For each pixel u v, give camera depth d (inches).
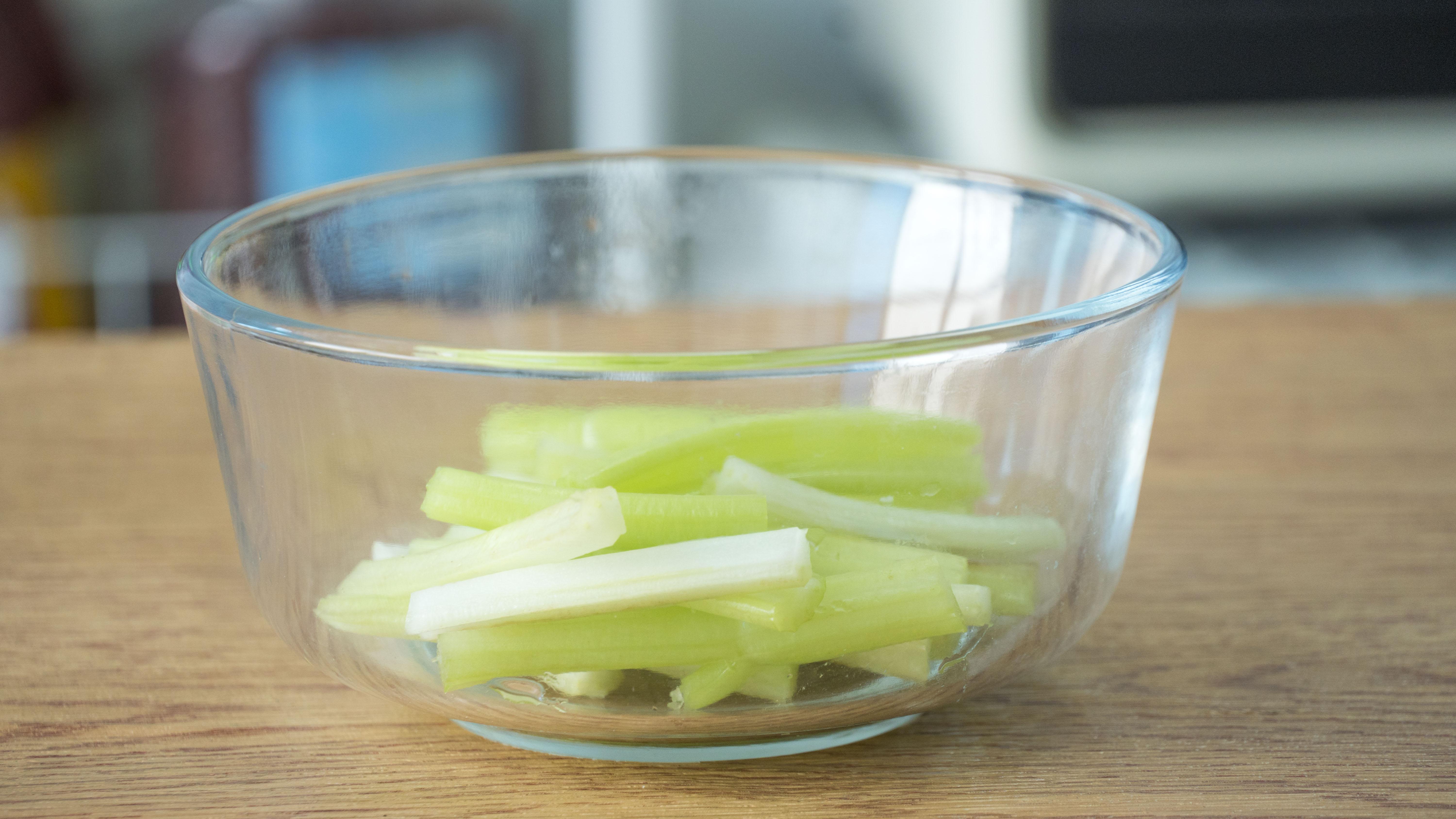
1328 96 44.5
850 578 14.6
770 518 14.5
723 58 53.6
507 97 52.5
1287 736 16.4
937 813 15.3
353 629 15.0
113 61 48.9
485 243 19.9
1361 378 26.0
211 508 21.1
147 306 50.1
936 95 46.9
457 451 14.5
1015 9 43.3
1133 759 16.1
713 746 15.6
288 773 15.9
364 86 50.8
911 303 19.8
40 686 17.2
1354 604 18.8
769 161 20.5
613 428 14.3
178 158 50.1
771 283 20.7
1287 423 23.8
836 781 15.7
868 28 52.2
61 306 49.6
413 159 52.1
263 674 17.5
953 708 16.9
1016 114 44.4
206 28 49.1
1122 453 15.6
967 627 15.0
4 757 16.1
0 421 24.1
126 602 18.9
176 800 15.5
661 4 52.7
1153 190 45.3
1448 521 20.7
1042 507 15.2
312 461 14.8
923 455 14.7
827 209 20.3
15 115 47.1
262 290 17.1
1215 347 28.1
